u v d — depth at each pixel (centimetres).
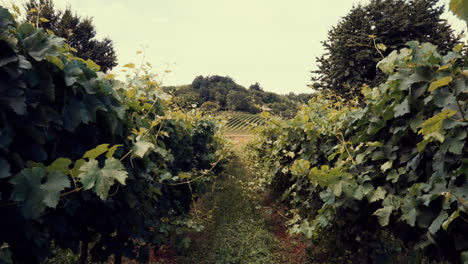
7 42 138
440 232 183
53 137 173
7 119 144
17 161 144
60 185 147
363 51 1299
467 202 153
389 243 322
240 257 388
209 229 480
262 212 557
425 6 1474
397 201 220
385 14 1448
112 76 234
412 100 206
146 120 301
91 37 2106
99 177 167
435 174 185
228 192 671
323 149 374
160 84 360
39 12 194
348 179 255
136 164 255
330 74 1455
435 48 199
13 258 151
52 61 168
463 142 167
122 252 248
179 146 448
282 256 397
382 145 243
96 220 215
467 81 175
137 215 255
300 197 418
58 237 188
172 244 416
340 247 321
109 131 224
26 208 136
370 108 257
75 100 189
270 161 609
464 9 81
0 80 138
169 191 404
